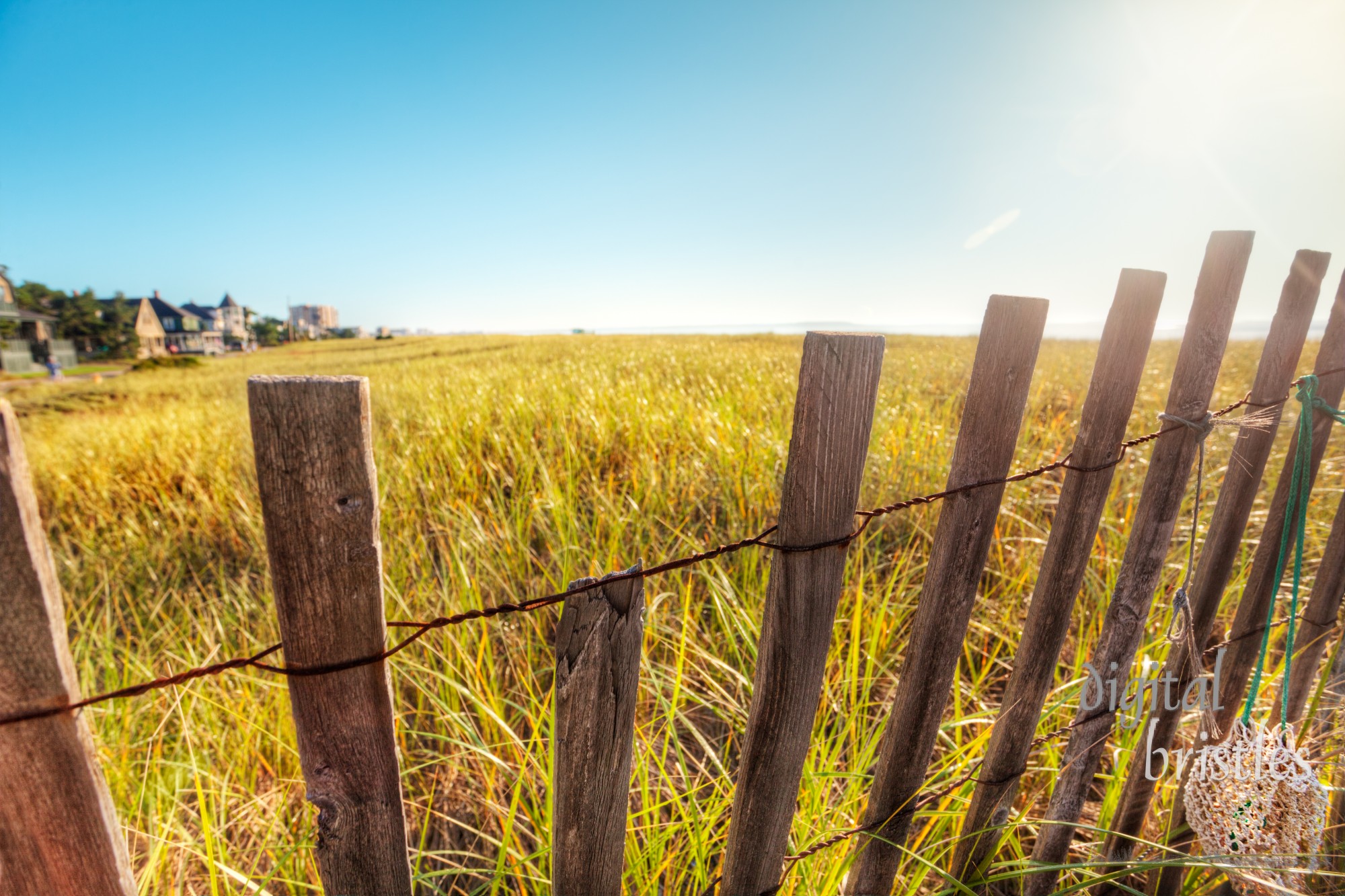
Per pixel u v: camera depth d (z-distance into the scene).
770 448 4.11
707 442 4.43
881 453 4.05
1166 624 2.53
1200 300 1.31
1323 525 3.18
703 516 3.81
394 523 3.88
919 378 7.32
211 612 3.31
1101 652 1.54
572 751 0.89
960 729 2.15
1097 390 1.23
